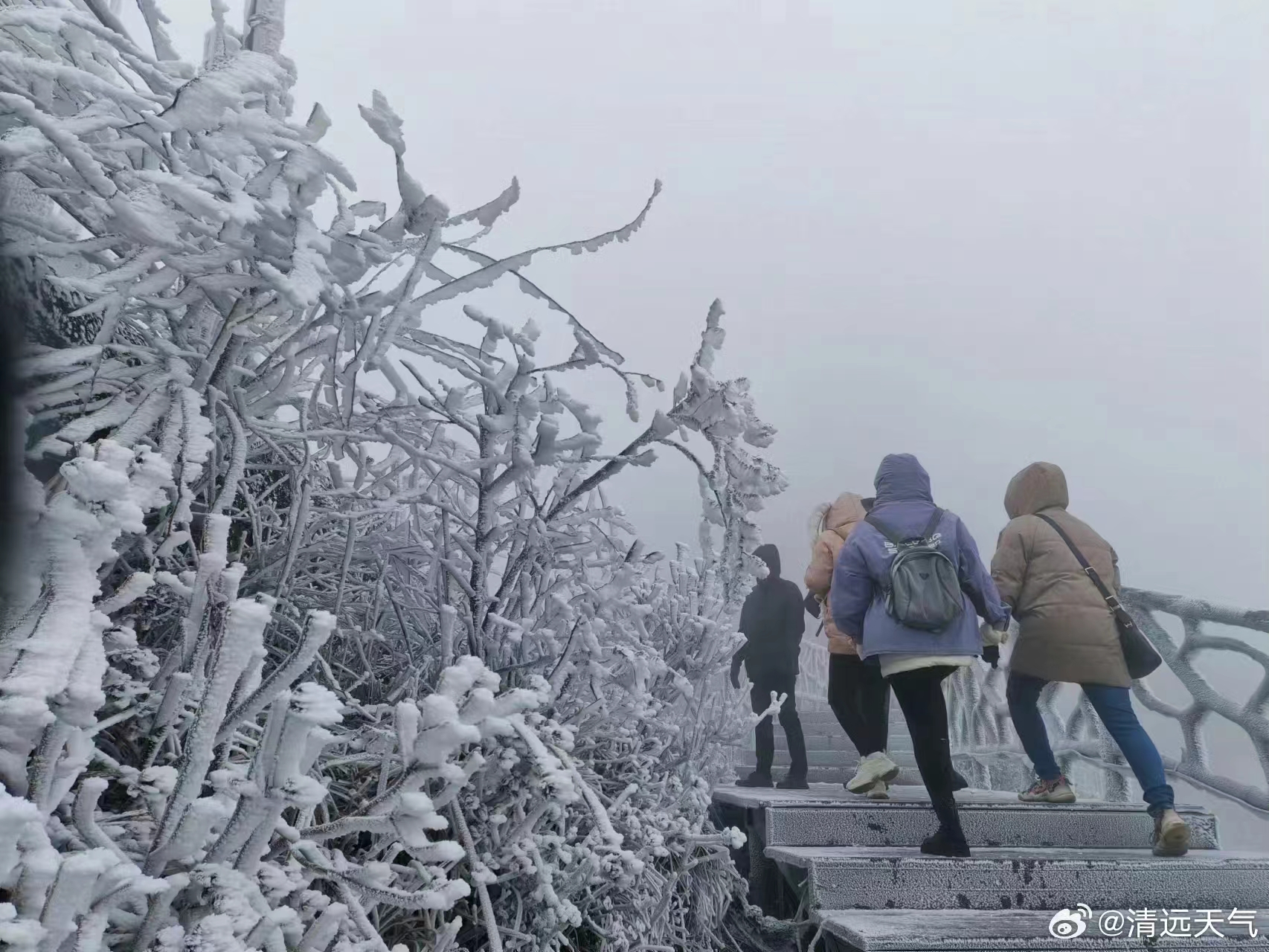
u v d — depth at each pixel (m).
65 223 1.45
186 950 0.81
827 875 3.14
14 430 0.98
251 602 0.91
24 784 0.78
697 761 2.77
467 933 1.66
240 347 1.34
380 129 1.17
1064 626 3.73
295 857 0.99
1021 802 3.99
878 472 3.62
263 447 1.80
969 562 3.41
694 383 1.63
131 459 0.87
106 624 0.79
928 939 2.66
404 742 0.95
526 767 1.49
